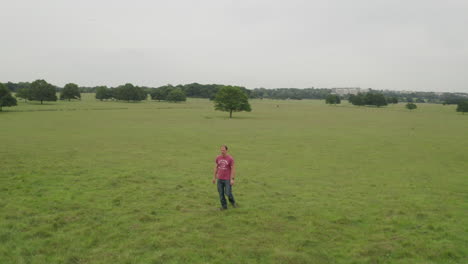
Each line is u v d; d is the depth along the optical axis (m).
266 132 50.72
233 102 88.62
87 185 16.41
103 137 40.88
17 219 11.04
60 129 49.50
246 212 12.27
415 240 9.73
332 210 12.83
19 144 33.22
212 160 25.98
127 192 15.11
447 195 15.82
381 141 41.03
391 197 15.27
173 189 15.96
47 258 8.28
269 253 8.69
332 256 8.64
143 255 8.48
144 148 32.28
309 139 42.25
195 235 9.80
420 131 55.91
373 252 8.91
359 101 199.00
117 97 193.12
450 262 8.40
